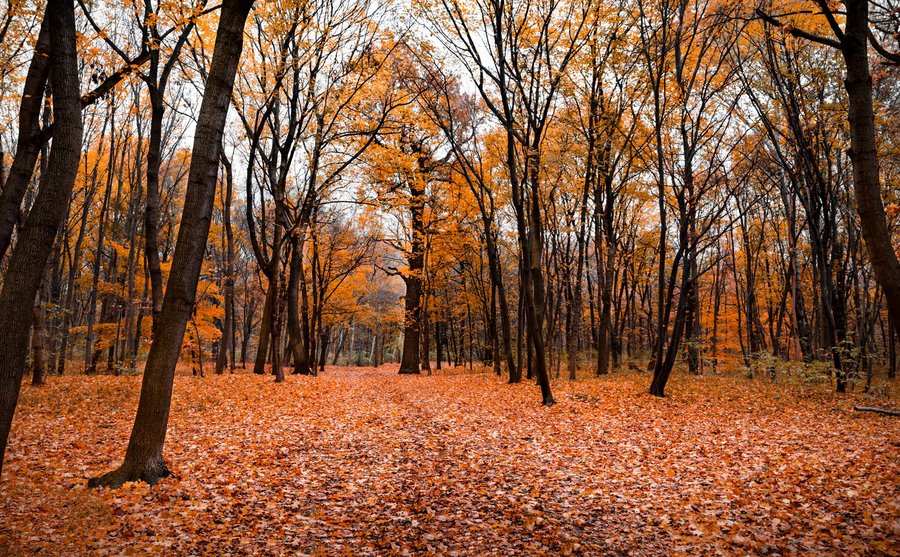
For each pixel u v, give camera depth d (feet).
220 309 71.46
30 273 13.87
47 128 17.47
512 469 24.86
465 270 96.48
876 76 15.62
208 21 41.78
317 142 55.21
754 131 60.70
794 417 35.37
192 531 16.24
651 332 92.22
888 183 48.55
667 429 32.81
